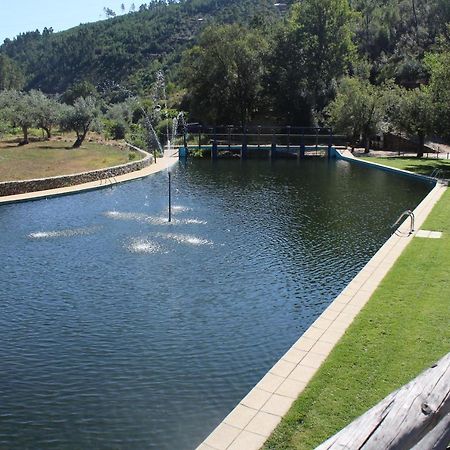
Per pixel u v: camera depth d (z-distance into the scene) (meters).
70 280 12.71
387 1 67.19
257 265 13.86
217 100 49.69
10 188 22.64
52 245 15.68
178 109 57.62
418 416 1.67
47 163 30.41
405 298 9.91
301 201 22.88
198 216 19.66
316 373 7.07
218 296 11.69
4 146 39.44
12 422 7.08
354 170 32.94
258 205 21.94
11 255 14.71
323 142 47.03
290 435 5.71
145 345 9.34
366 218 19.47
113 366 8.59
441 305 9.46
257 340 9.57
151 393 7.78
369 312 9.27
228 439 5.68
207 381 8.12
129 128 49.03
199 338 9.62
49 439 6.71
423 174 28.61
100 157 33.38
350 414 6.03
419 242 14.20
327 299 11.55
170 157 38.53
